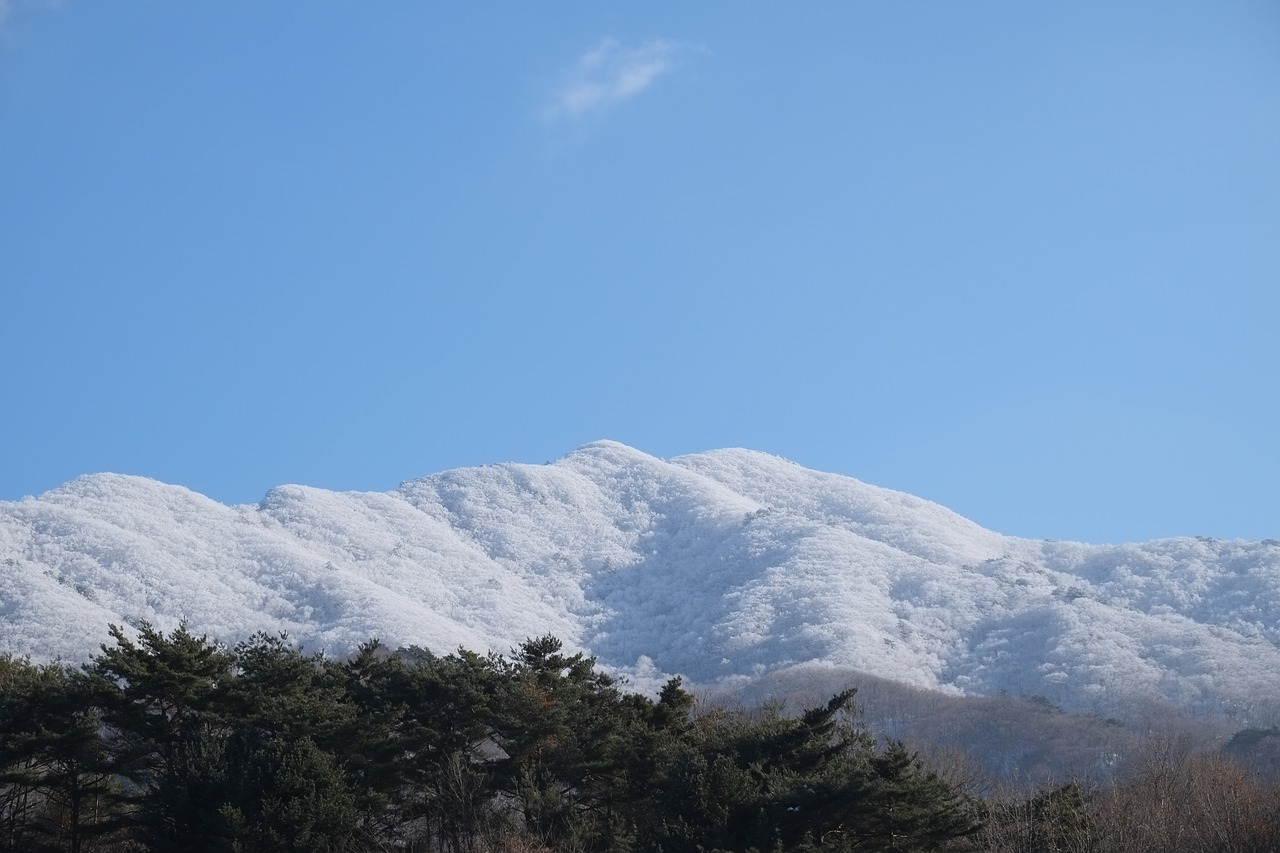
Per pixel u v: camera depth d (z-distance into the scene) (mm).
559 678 49688
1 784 40875
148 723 42875
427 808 44438
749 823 37094
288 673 46375
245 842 36781
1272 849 47000
